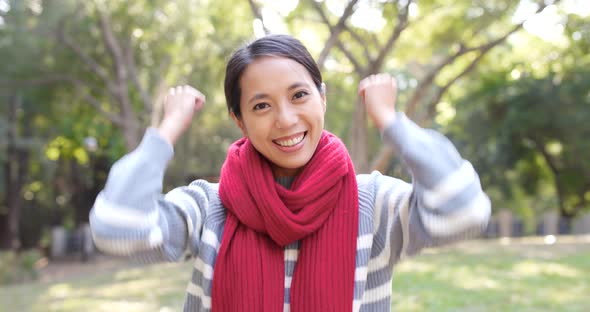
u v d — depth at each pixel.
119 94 11.79
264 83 1.42
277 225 1.41
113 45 11.60
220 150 15.49
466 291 7.05
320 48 11.30
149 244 1.35
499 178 20.66
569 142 17.02
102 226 1.31
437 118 18.78
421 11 10.44
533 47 14.15
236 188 1.48
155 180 1.41
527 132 17.41
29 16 11.61
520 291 7.05
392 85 1.49
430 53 11.45
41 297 8.38
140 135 11.87
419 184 1.34
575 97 15.79
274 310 1.41
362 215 1.50
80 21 11.68
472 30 10.76
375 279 1.52
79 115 14.50
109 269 14.15
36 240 20.94
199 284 1.51
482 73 14.88
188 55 12.12
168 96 1.58
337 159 1.47
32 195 20.86
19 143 15.34
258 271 1.43
